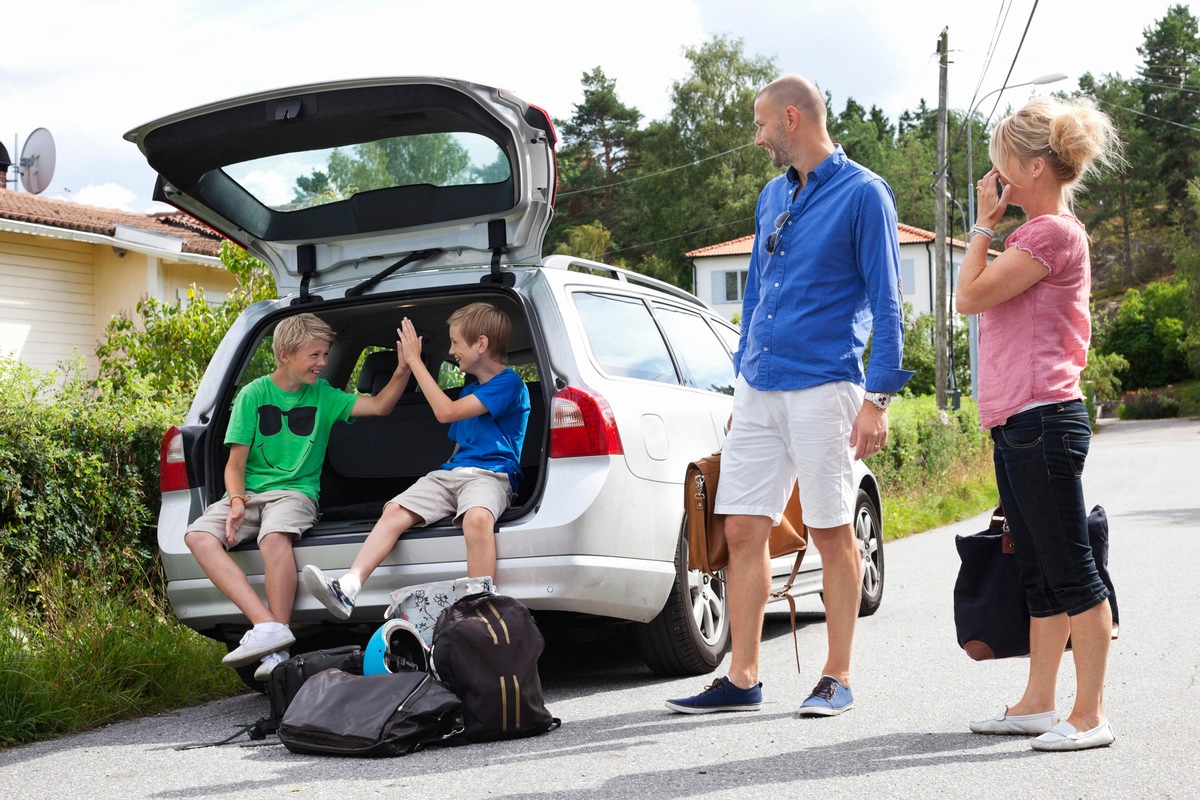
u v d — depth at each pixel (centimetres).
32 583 530
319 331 465
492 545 412
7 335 1583
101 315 1692
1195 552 873
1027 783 302
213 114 452
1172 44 8756
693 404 502
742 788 306
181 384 826
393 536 420
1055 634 354
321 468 495
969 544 369
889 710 398
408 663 389
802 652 532
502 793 310
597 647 581
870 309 398
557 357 439
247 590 429
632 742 365
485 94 427
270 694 398
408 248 486
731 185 5475
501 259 474
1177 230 6744
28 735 412
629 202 6606
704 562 406
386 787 322
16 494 529
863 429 380
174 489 464
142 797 324
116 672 467
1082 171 351
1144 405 5822
